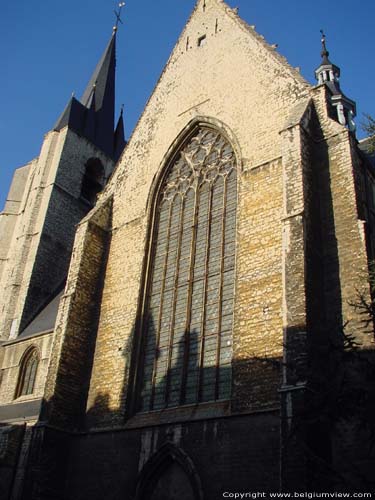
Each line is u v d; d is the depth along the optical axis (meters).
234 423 18.66
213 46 29.17
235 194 24.22
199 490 18.30
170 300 24.11
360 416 12.60
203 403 20.47
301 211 19.72
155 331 23.91
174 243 25.56
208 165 26.17
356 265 19.14
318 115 22.94
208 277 23.14
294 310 18.00
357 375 15.41
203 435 19.27
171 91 29.92
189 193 26.34
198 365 21.48
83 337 25.52
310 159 21.56
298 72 25.02
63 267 39.78
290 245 19.31
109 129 50.03
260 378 18.78
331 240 20.19
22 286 37.16
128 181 29.36
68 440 23.25
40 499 21.36
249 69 26.53
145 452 20.69
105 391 23.70
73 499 21.86
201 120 27.19
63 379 23.98
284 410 16.20
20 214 43.28
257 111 25.00
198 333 22.22
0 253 41.59
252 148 24.20
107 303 26.16
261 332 19.59
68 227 41.41
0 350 33.28
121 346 24.28
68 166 43.59
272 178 22.64
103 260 27.77
